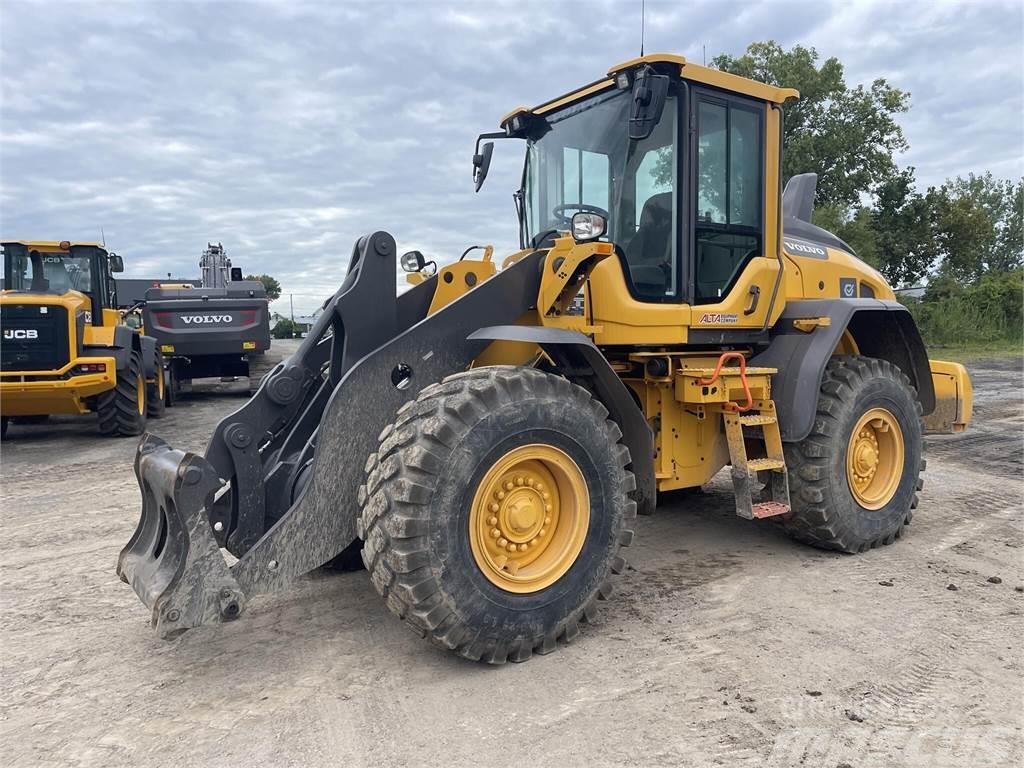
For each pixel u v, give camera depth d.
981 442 7.87
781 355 4.23
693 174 3.81
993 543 4.47
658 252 3.86
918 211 29.61
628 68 3.57
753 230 4.18
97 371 8.51
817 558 4.23
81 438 9.22
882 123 27.92
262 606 3.59
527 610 2.94
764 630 3.24
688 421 4.12
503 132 4.58
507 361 3.57
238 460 3.29
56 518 5.43
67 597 3.84
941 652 3.01
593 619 3.25
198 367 13.31
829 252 4.99
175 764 2.34
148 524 3.21
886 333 4.86
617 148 3.83
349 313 3.30
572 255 3.41
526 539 3.06
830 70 27.36
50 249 10.51
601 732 2.47
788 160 27.56
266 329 12.95
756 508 3.97
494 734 2.46
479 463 2.80
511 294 3.44
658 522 4.96
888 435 4.48
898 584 3.79
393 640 3.20
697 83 3.79
